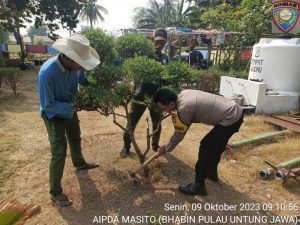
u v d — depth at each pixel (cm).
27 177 396
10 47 2747
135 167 419
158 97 319
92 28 356
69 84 333
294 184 396
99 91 317
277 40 739
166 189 373
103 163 430
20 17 1956
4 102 816
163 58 451
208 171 356
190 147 509
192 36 1354
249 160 464
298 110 730
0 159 444
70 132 379
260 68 755
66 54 286
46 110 304
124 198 353
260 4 1060
